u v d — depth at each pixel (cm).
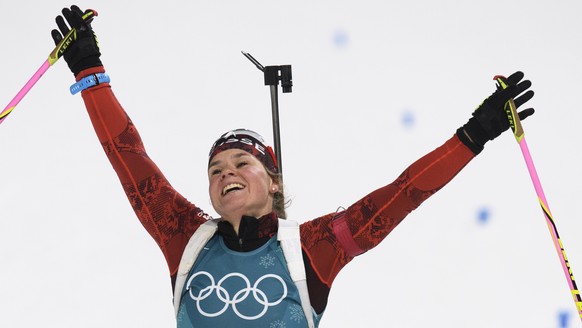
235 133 1347
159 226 1331
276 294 1225
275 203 1382
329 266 1262
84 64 1399
